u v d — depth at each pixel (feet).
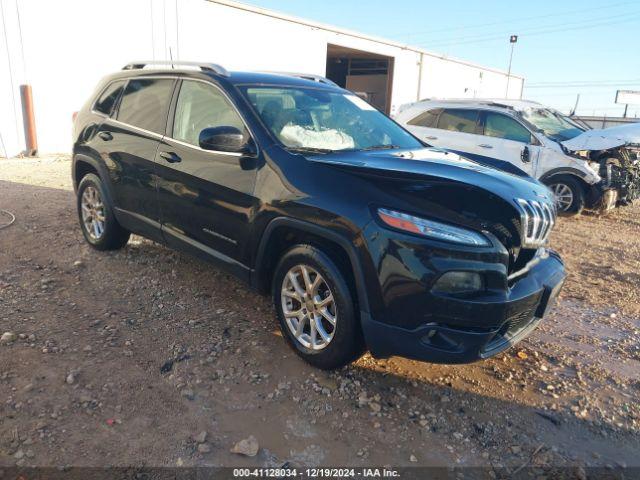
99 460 8.15
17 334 11.52
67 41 43.78
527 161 28.63
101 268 15.81
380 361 11.63
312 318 10.93
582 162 28.27
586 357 12.71
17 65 41.47
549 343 13.33
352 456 8.73
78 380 10.07
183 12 50.90
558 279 11.07
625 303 16.40
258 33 58.29
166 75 14.67
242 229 11.73
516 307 9.63
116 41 46.70
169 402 9.71
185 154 13.15
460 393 10.77
